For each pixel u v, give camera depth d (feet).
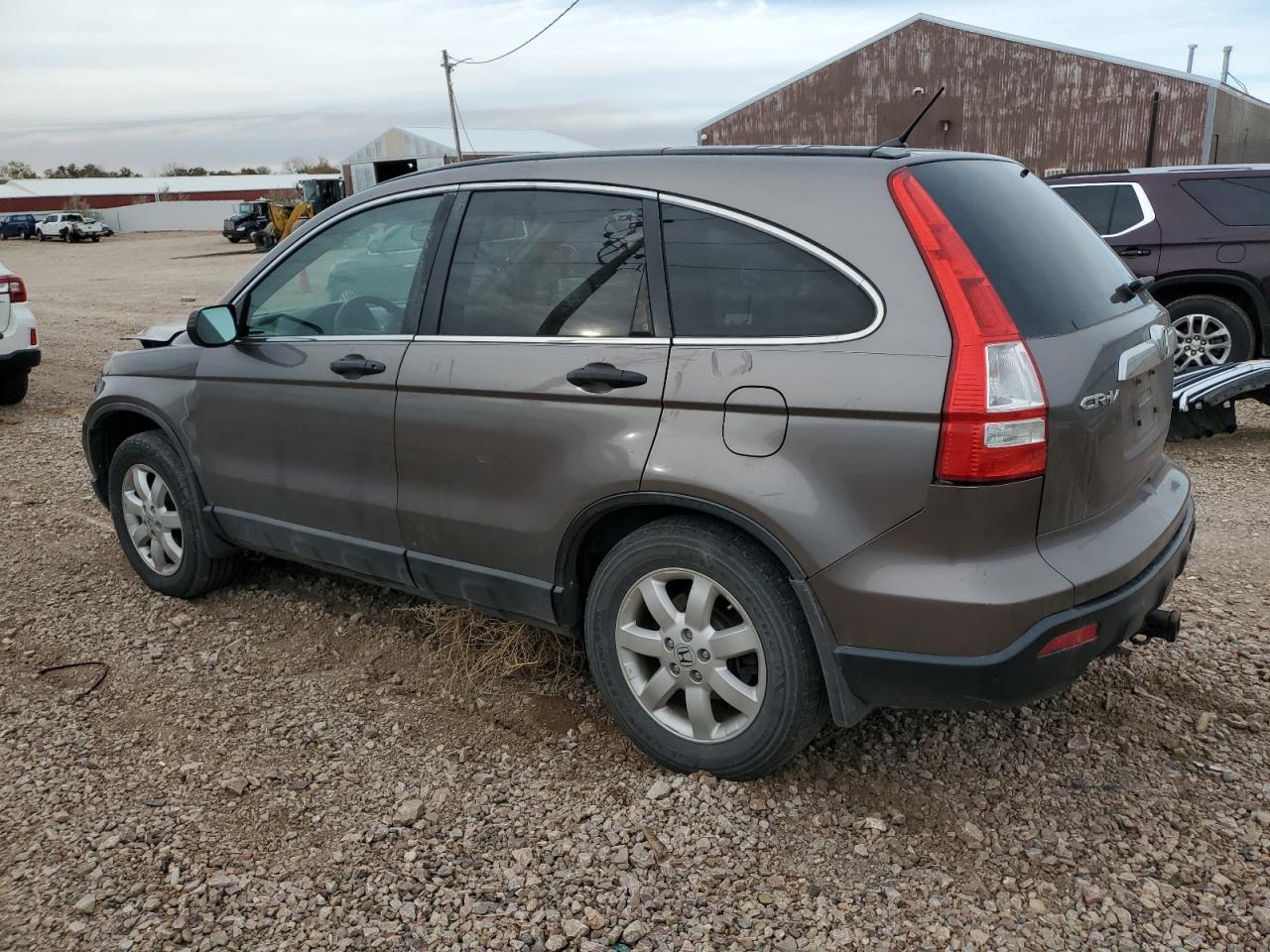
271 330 12.56
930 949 7.54
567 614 10.25
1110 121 88.53
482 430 10.23
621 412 9.27
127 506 14.65
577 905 8.07
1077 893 8.07
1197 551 15.30
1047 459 7.89
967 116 94.68
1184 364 25.00
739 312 8.82
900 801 9.32
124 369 14.46
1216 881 8.14
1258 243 23.67
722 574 8.93
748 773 9.35
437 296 10.79
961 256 8.06
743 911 7.97
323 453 11.84
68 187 269.44
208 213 203.41
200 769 10.22
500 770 10.09
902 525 8.07
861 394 8.09
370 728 10.98
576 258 9.84
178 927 7.95
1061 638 8.02
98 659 12.76
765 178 8.96
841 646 8.48
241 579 15.12
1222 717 10.52
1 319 28.30
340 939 7.79
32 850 8.93
